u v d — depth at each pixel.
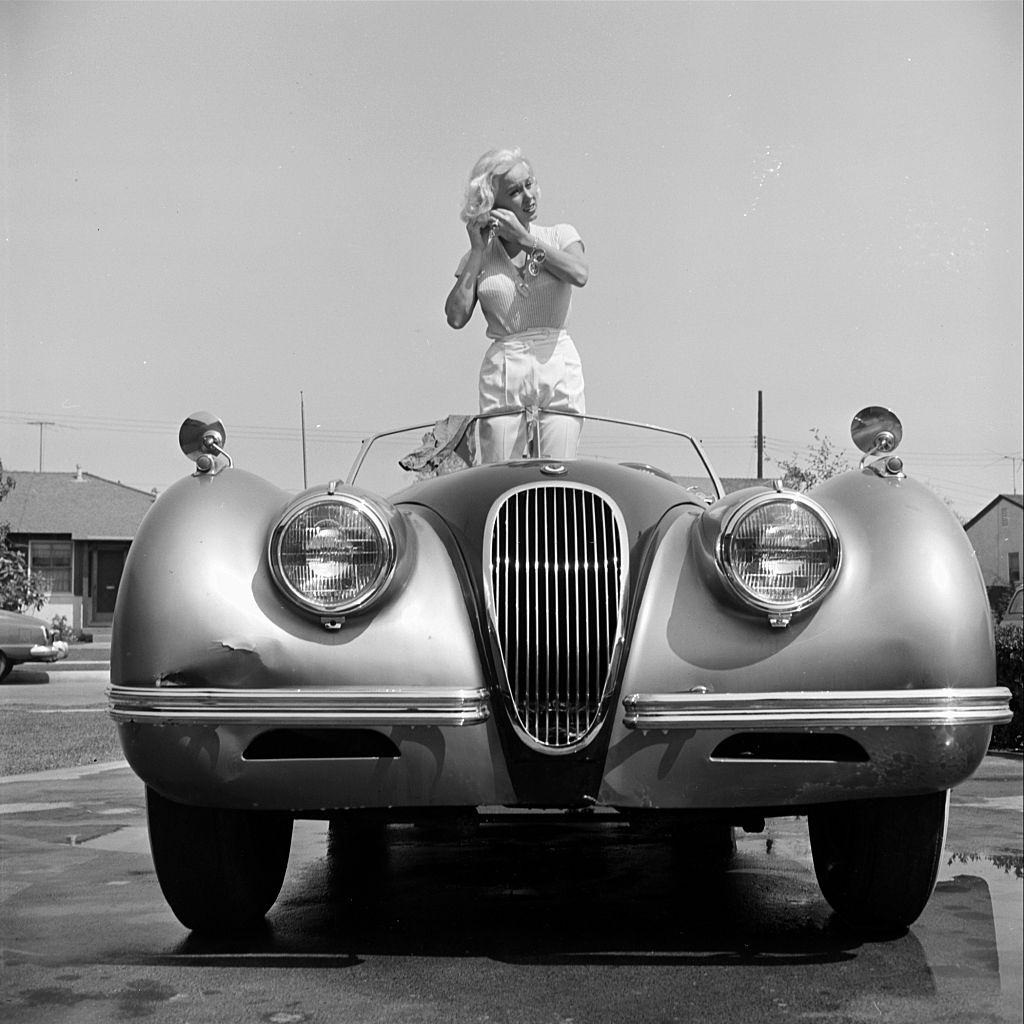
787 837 3.91
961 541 2.49
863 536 2.46
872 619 2.36
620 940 2.62
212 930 2.70
